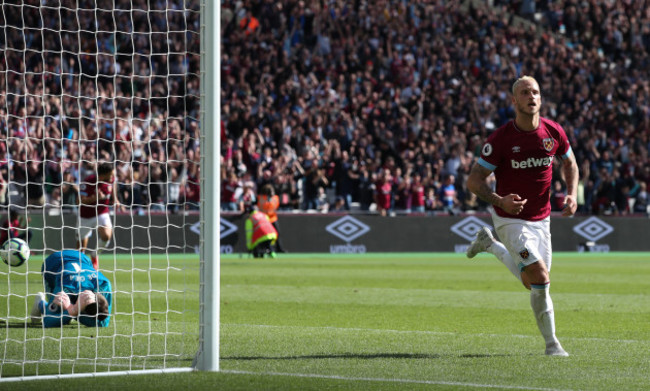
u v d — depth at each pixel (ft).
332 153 96.84
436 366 22.67
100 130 88.02
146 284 51.06
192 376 20.74
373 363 23.16
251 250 83.30
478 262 79.15
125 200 84.89
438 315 36.24
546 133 24.23
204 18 21.44
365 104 105.19
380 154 100.01
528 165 24.16
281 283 53.16
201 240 21.80
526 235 24.29
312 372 21.59
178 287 49.32
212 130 21.38
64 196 81.71
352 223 93.91
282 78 105.09
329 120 101.35
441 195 99.04
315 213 92.73
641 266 74.54
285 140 97.91
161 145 89.66
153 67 100.12
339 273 62.64
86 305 27.27
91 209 47.62
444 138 103.45
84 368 22.27
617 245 102.27
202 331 21.77
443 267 71.00
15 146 80.33
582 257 91.25
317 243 92.68
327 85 103.60
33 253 78.38
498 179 24.90
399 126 102.78
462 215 97.86
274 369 22.06
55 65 93.09
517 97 23.97
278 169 93.50
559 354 24.61
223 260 79.92
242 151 94.58
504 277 59.62
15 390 18.81
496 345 27.04
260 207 84.48
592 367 22.56
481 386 19.66
